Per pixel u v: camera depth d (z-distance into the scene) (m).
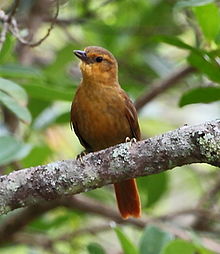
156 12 14.20
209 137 6.86
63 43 14.58
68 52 12.72
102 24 14.05
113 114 9.37
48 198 7.18
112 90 9.41
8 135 10.65
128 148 7.12
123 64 13.96
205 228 12.97
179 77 12.45
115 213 12.10
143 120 14.63
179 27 13.85
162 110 15.10
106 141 9.62
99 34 14.02
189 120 15.40
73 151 13.83
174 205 15.16
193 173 14.65
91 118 9.37
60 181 7.13
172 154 6.96
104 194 13.16
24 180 7.14
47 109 12.38
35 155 10.63
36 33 13.36
